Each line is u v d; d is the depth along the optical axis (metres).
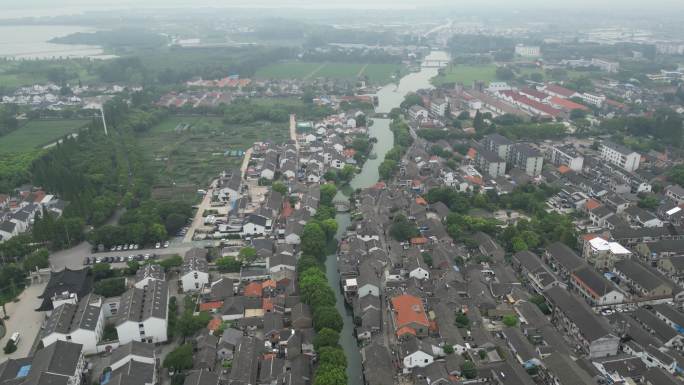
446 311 186.50
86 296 187.75
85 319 173.38
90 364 165.12
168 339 178.00
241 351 163.62
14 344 173.62
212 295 198.88
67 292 189.75
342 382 146.38
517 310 190.00
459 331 178.62
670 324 182.00
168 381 158.12
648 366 163.62
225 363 164.12
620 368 157.88
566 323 182.62
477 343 171.62
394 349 173.38
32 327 185.25
